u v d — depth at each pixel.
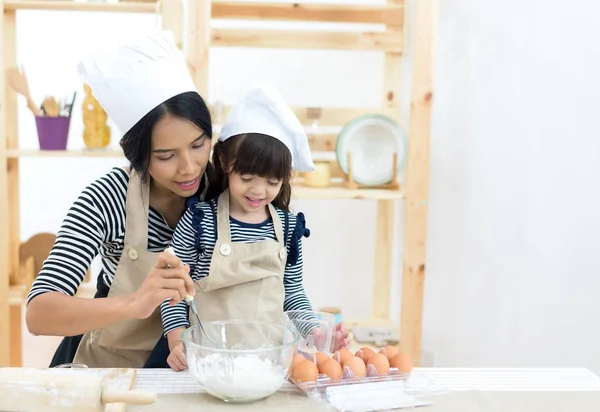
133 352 1.39
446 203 2.44
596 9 1.99
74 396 0.84
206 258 1.34
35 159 2.66
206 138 1.25
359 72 2.63
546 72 2.11
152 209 1.35
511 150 2.23
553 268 2.16
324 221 2.71
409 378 1.09
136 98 1.19
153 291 1.07
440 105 2.41
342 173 2.38
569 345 2.15
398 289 2.66
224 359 0.96
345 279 2.75
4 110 2.10
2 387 0.84
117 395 0.86
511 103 2.21
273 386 0.99
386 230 2.55
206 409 0.96
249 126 1.32
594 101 2.02
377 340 2.33
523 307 2.24
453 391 1.05
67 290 1.19
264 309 1.30
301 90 2.64
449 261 2.46
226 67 2.63
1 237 2.12
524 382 1.09
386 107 2.43
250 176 1.31
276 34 2.25
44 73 2.61
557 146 2.11
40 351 2.63
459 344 2.46
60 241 1.23
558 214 2.13
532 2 2.12
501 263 2.29
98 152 2.11
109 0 2.17
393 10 2.30
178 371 1.12
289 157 1.34
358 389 1.02
